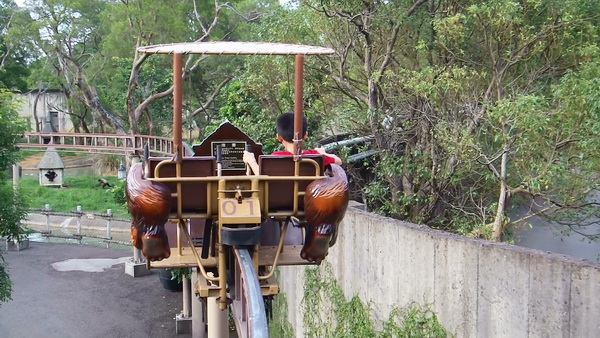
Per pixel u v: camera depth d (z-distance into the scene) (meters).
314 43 13.00
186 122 37.19
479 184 11.15
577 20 9.85
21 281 19.31
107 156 44.78
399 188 11.59
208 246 4.55
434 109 10.51
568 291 4.46
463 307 5.58
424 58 12.78
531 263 4.80
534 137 8.32
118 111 37.03
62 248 24.12
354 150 13.80
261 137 12.95
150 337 14.95
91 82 34.56
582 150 8.06
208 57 34.56
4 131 11.65
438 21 10.25
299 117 4.20
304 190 4.28
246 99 14.28
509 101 8.32
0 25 43.59
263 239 5.20
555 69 10.80
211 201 4.09
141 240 4.04
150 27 28.91
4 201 12.23
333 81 13.08
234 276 4.46
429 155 10.80
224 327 11.14
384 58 12.17
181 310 16.81
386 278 6.98
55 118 53.31
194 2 29.33
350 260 8.05
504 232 9.63
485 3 10.05
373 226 7.29
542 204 10.88
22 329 15.22
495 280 5.17
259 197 4.14
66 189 38.00
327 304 8.95
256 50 4.12
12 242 23.30
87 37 37.16
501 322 5.11
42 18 33.00
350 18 11.54
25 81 44.91
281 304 11.71
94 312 16.59
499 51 10.31
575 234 12.00
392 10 11.38
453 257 5.71
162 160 4.05
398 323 6.68
